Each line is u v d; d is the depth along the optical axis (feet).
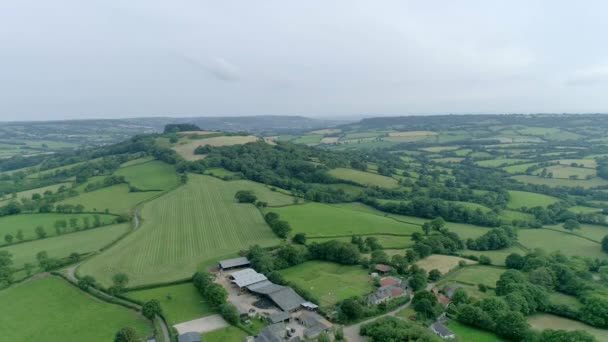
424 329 333.83
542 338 322.75
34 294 419.54
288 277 480.23
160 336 340.39
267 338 330.34
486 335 347.97
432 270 485.15
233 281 453.17
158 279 453.99
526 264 490.08
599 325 360.89
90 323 362.33
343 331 357.00
